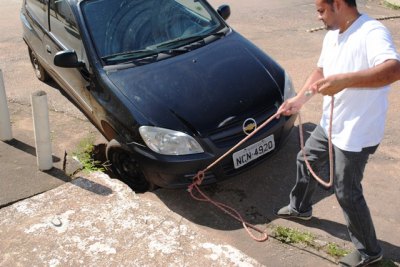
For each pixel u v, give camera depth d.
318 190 4.19
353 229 3.19
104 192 4.00
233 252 3.42
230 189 4.28
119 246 3.46
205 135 3.87
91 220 3.70
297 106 3.13
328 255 3.49
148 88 4.20
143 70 4.39
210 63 4.48
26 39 6.30
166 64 4.45
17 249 3.42
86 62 4.61
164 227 3.65
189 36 4.85
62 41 5.16
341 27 2.75
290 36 8.00
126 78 4.32
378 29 2.62
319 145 3.33
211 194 4.23
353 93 2.80
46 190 4.02
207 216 3.98
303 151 3.45
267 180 4.38
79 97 4.98
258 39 7.87
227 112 4.00
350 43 2.70
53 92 6.05
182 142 3.84
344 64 2.76
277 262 3.45
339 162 3.00
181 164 3.83
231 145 3.90
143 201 3.92
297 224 3.83
